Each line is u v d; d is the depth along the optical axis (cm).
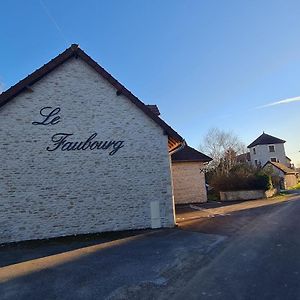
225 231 1371
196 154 2769
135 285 768
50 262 1020
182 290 714
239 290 684
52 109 1470
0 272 938
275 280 729
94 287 775
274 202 2552
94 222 1452
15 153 1410
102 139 1502
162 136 1557
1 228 1360
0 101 1387
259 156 6206
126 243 1230
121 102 1541
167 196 1527
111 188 1484
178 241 1217
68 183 1445
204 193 2720
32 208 1400
